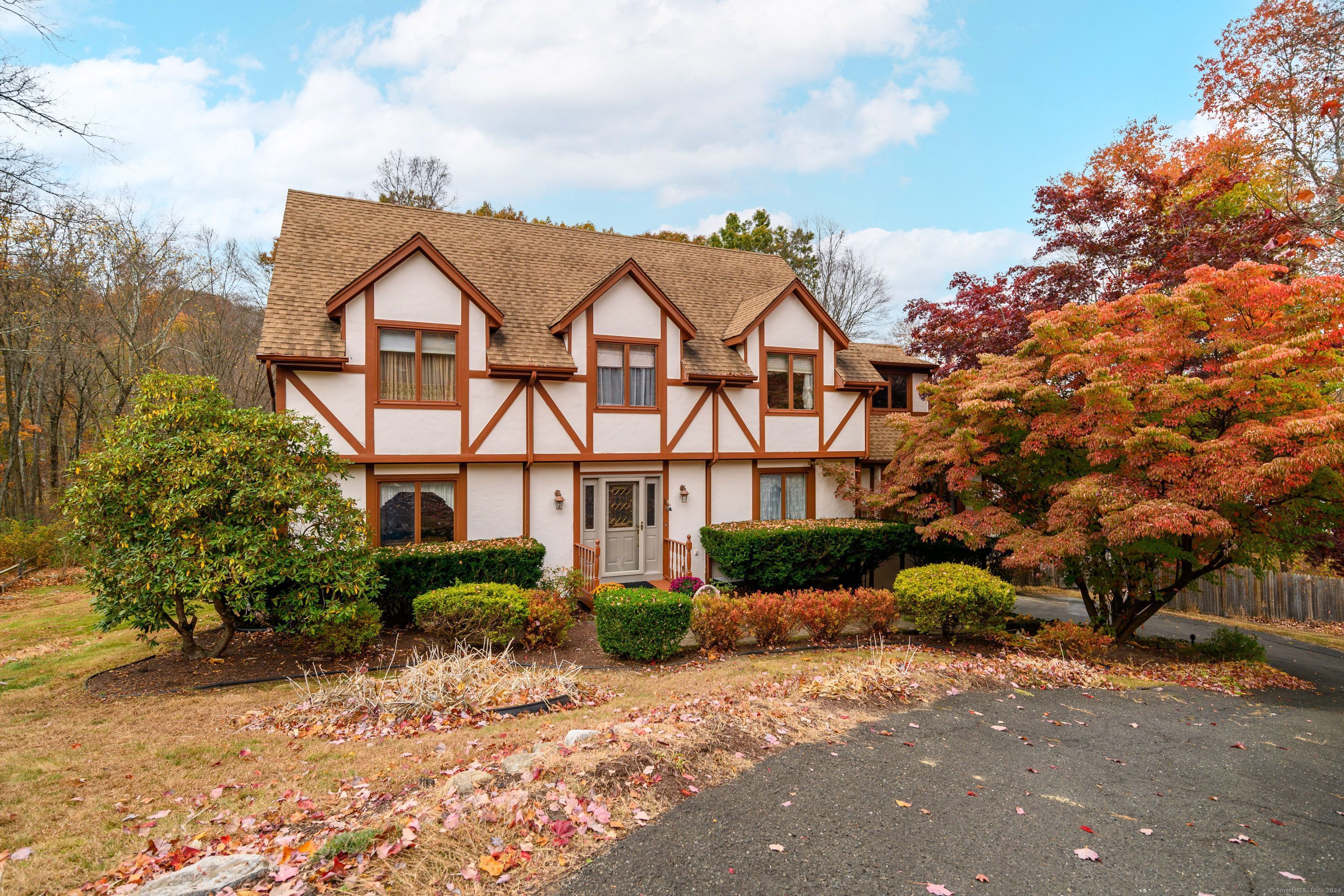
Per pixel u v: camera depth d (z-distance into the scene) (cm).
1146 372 1067
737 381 1617
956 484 1352
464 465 1380
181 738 662
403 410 1303
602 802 489
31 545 1942
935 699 821
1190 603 2103
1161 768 630
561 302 1583
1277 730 784
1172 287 1722
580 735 612
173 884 369
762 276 2042
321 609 967
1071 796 552
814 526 1609
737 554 1488
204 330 3119
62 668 954
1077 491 1080
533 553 1329
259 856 409
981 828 486
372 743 653
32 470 2786
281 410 1206
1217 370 1112
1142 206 1873
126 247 2525
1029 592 2208
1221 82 2131
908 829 479
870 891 399
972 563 1750
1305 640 1703
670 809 491
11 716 739
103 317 2550
